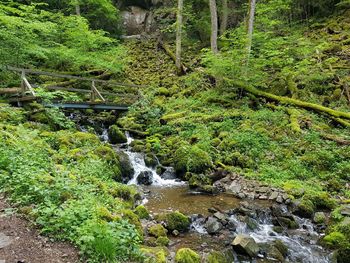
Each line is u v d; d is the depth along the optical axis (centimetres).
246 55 1449
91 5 2205
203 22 2283
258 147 1102
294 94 1420
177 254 516
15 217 473
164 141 1259
